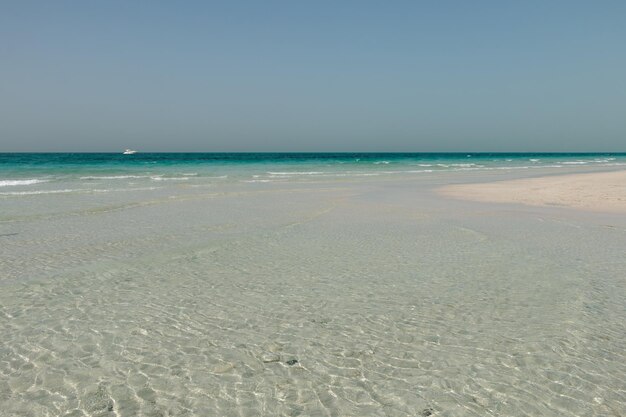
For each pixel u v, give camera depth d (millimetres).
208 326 7129
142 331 6910
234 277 9625
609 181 35219
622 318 7387
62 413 4902
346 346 6488
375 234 14117
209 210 18828
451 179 39219
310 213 18266
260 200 22297
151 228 14844
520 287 8953
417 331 6957
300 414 4953
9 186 27609
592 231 14531
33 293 8516
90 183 30547
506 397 5230
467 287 8969
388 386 5480
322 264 10664
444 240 13242
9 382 5465
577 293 8570
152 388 5418
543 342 6547
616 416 4871
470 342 6582
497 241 13070
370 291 8758
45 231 14172
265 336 6797
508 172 52094
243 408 5051
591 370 5789
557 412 4949
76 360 6016
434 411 4988
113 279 9422
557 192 26797
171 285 9078
